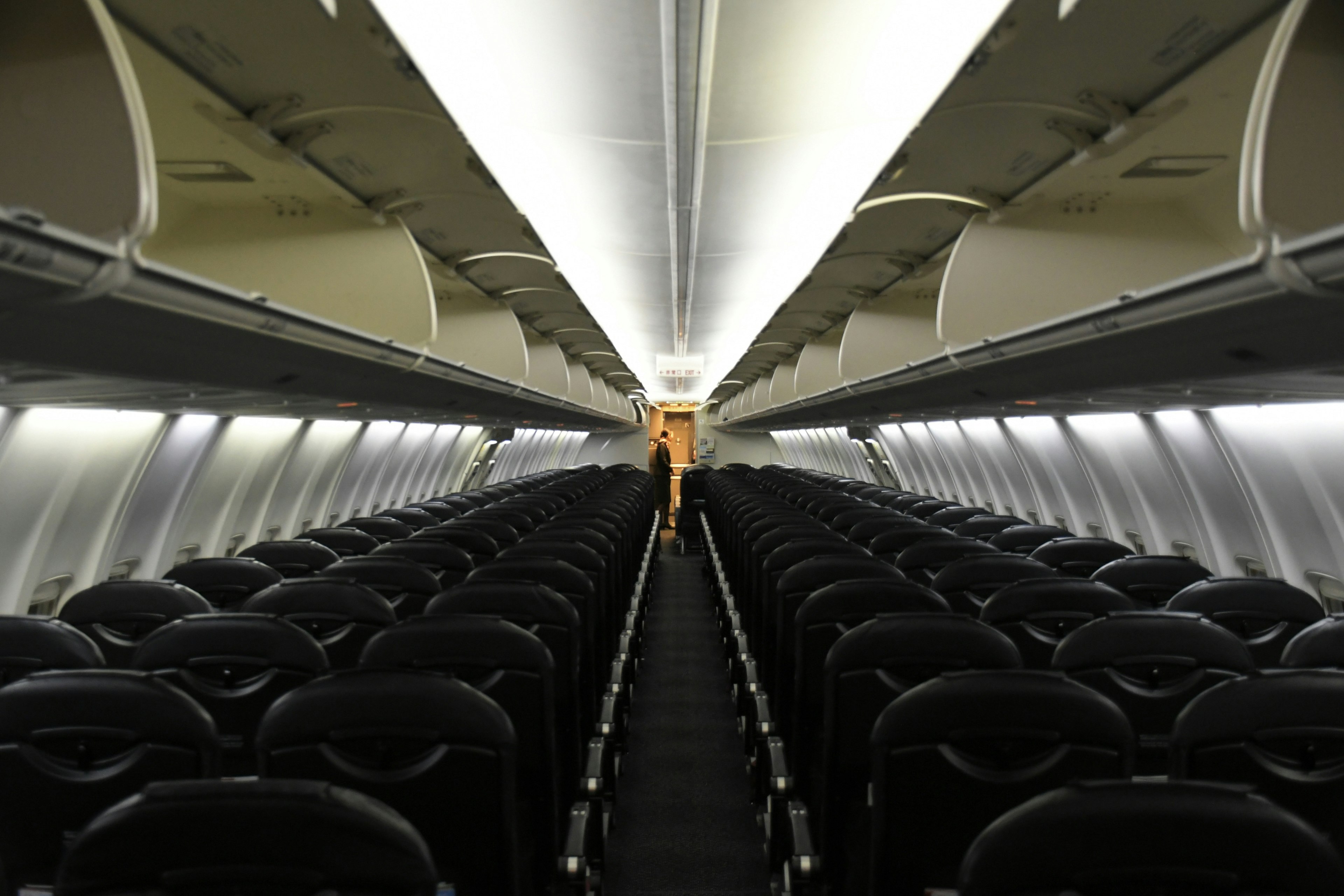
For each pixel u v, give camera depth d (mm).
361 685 2539
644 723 7934
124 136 2449
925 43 2975
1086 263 5582
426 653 3352
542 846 3600
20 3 2441
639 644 9469
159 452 7625
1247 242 5164
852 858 3496
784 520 7984
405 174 5168
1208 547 8195
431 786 2604
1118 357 4348
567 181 4738
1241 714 2453
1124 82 3842
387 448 14234
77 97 2447
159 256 5445
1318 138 2357
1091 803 1508
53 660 3307
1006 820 1541
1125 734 2500
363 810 1595
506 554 5781
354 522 8195
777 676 5254
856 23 2791
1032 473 12219
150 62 3562
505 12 2766
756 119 3627
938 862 2701
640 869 5051
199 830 1563
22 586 6453
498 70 3264
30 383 3988
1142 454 8750
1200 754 2504
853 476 28984
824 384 14562
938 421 15047
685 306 8414
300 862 1584
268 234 5594
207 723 2486
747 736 6348
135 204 2467
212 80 3803
